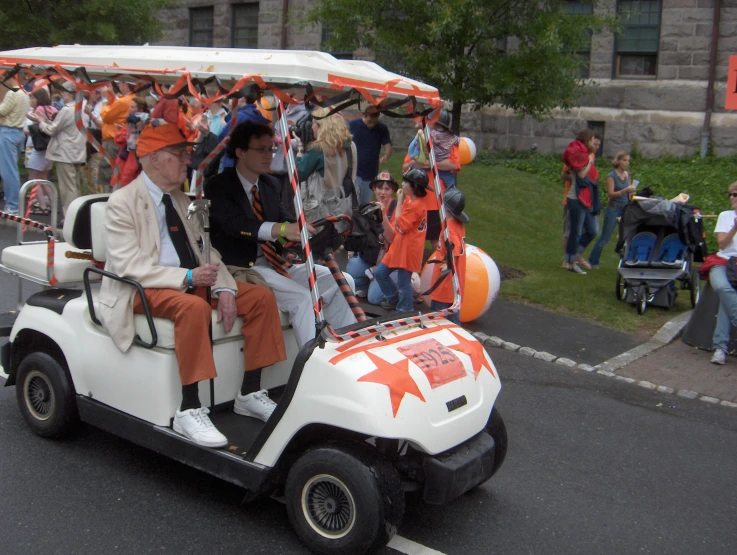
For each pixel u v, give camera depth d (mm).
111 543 3822
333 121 6707
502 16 9641
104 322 4219
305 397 3662
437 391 3734
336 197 6844
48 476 4441
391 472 3656
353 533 3611
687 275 8891
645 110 16688
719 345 7301
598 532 4250
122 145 6363
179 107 4219
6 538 3809
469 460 3771
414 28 9539
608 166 16359
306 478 3742
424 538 4055
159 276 4090
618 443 5496
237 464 3840
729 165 15750
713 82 16109
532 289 9188
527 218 12867
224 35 18859
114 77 4477
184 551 3793
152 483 4441
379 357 3705
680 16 16188
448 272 4375
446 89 9570
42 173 10875
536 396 6297
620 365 7121
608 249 12094
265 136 4496
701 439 5664
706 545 4188
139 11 13859
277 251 4836
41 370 4742
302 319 4469
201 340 4012
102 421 4449
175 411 4152
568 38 9867
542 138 17422
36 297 4875
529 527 4246
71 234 4648
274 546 3877
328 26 10188
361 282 7938
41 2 13531
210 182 4539
